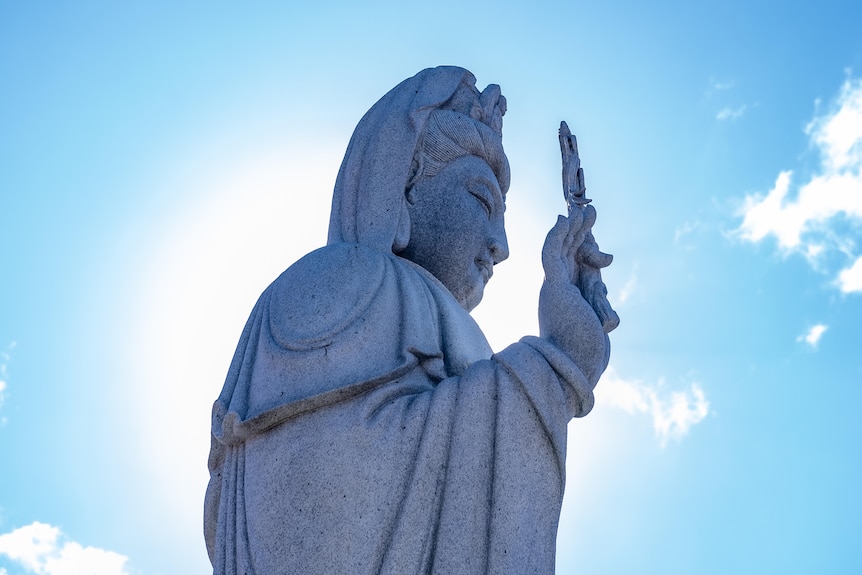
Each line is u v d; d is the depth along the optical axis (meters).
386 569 5.86
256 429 6.39
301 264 6.99
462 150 7.95
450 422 6.20
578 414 6.42
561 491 6.22
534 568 5.95
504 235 7.99
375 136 7.77
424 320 6.78
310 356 6.43
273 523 6.08
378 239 7.32
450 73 8.24
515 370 6.29
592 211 7.13
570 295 6.68
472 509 6.01
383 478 6.05
